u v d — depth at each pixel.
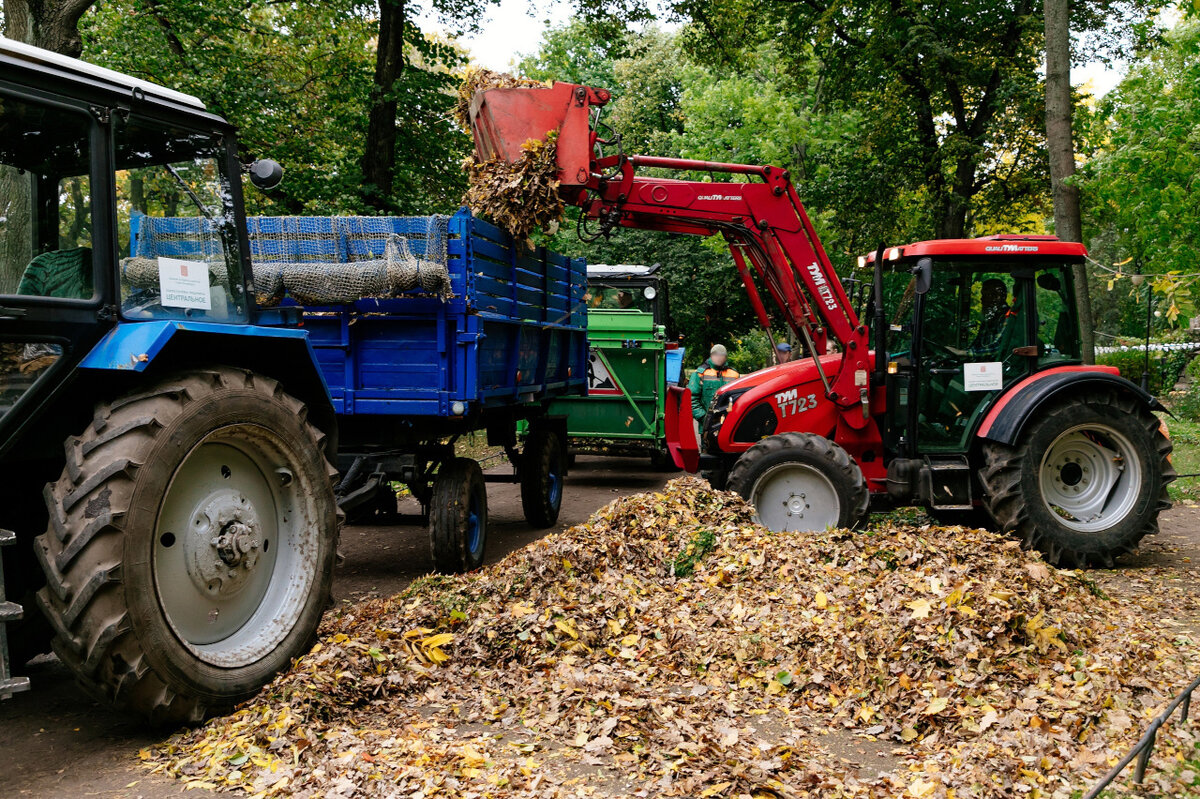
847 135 23.17
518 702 3.87
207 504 3.73
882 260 7.78
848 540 5.68
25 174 3.29
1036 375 7.21
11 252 3.25
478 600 4.85
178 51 13.62
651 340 11.53
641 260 28.77
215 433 3.62
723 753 3.31
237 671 3.67
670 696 3.91
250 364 4.26
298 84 15.55
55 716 3.80
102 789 3.10
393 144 15.06
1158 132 10.09
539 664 4.24
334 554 4.29
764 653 4.32
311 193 14.21
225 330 3.83
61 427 3.57
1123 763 2.23
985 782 3.02
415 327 6.04
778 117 22.59
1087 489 7.11
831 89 22.06
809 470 7.04
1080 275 9.61
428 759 3.20
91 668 3.17
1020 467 6.82
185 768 3.22
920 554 5.31
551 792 2.99
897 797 2.98
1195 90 10.27
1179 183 9.75
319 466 4.20
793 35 20.67
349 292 5.50
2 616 2.99
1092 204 11.09
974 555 5.26
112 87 3.60
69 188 3.44
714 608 4.86
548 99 6.91
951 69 19.17
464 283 5.88
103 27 13.38
